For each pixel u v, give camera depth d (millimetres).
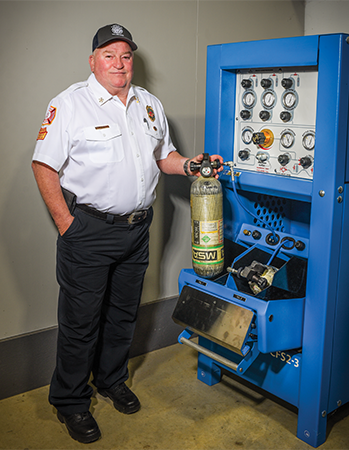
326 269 1633
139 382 2246
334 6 2656
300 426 1831
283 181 1740
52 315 2199
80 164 1702
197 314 1836
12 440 1842
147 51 2244
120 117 1761
